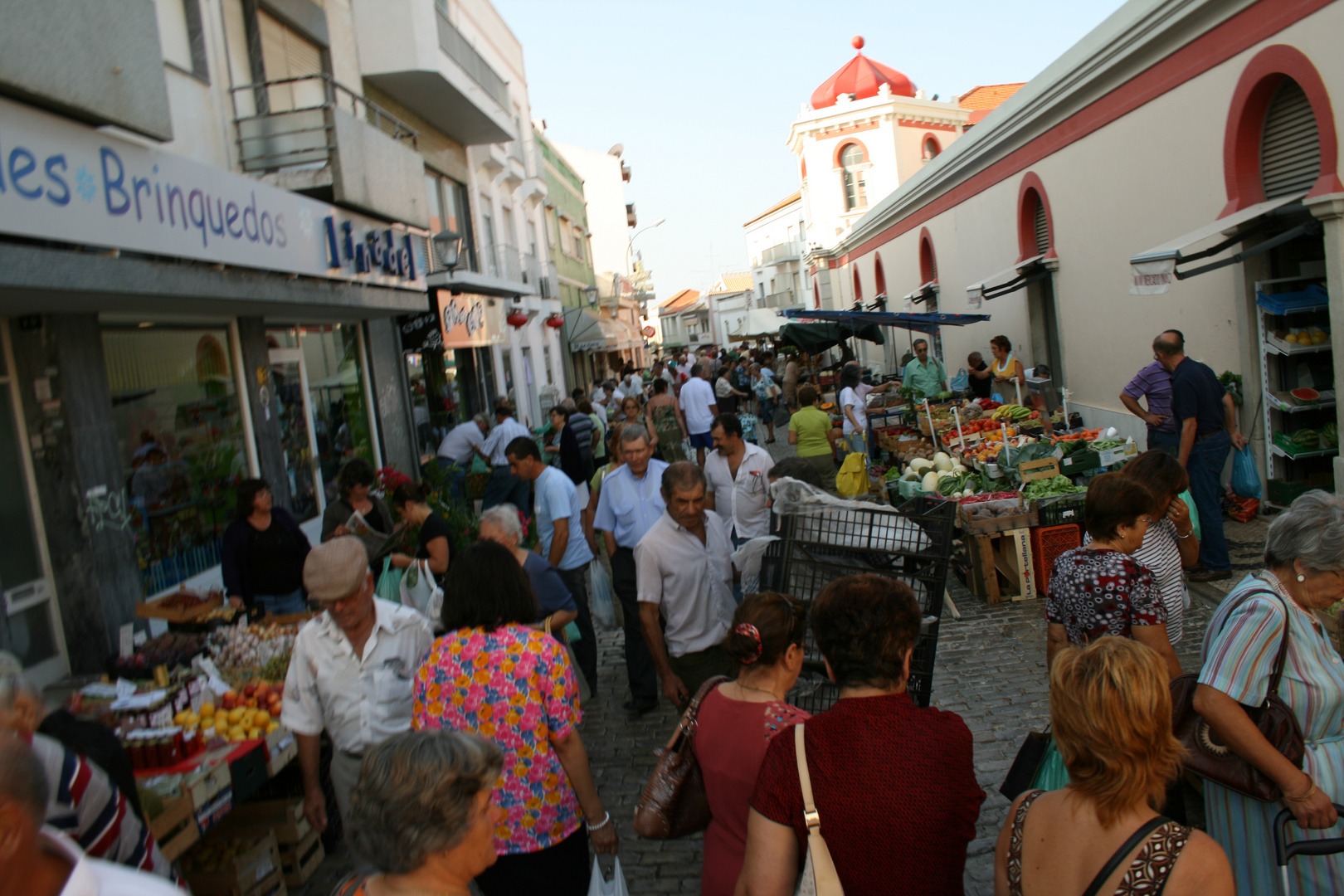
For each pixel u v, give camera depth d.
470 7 19.84
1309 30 8.17
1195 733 3.09
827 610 2.51
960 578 8.85
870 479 10.80
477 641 3.15
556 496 6.34
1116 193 12.30
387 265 11.07
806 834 2.27
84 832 2.53
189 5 8.80
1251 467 9.27
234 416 9.20
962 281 20.36
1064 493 8.01
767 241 65.56
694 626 4.89
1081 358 13.94
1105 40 11.54
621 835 4.77
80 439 6.61
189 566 8.14
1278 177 9.15
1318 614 4.05
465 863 2.15
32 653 6.43
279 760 4.37
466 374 18.81
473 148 19.98
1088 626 3.33
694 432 15.93
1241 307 9.52
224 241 7.34
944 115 41.25
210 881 4.11
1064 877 2.06
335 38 12.17
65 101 5.36
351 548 3.64
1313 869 2.91
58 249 5.59
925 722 2.35
